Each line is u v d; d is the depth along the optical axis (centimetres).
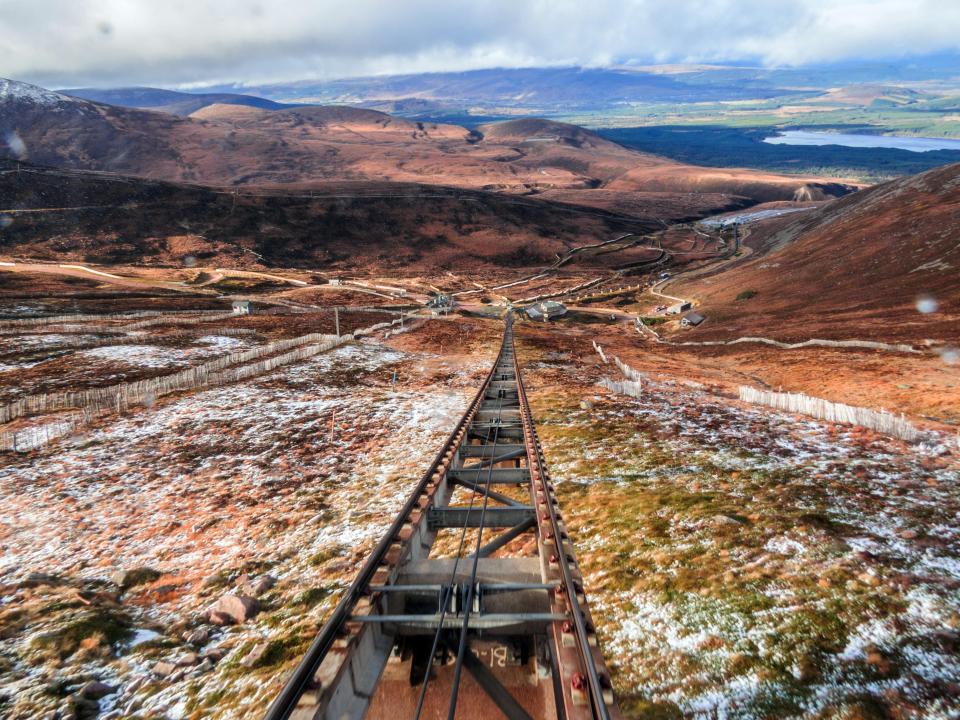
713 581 888
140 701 757
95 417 2684
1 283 9619
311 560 1184
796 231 17538
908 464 1496
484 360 4425
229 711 700
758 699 633
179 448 2217
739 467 1519
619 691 672
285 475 1820
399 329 6869
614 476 1498
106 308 7962
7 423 2612
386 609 575
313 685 400
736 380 3700
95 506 1666
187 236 18712
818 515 1130
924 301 6588
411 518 761
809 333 5916
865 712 597
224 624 973
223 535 1397
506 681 567
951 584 825
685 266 18238
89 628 924
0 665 824
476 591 548
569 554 642
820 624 754
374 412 2694
